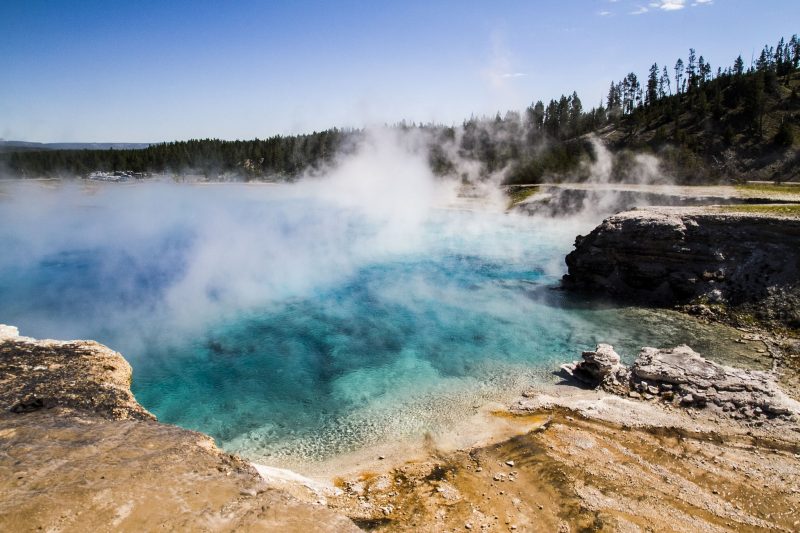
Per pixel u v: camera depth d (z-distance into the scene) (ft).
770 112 309.63
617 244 124.06
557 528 47.96
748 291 106.83
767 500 51.03
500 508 51.19
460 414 71.56
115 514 32.45
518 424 67.72
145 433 43.16
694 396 69.77
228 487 36.29
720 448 59.98
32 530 30.60
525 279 145.48
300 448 64.49
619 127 375.45
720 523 48.16
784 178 254.06
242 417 72.79
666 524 48.08
